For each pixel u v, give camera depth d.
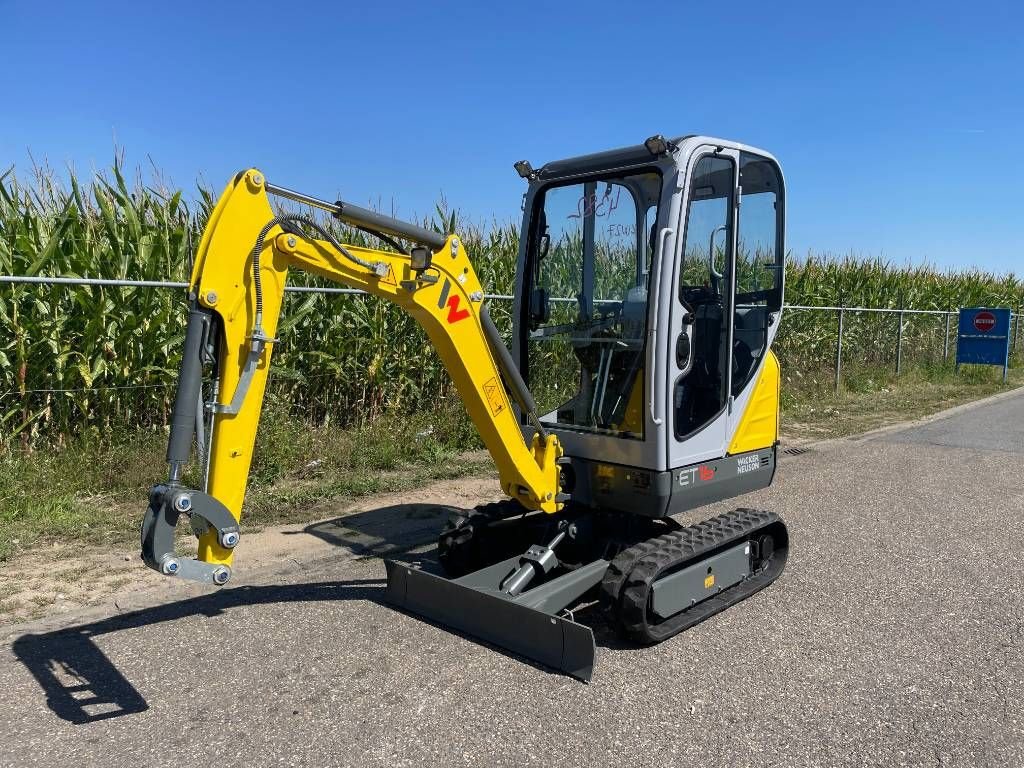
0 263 6.29
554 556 4.15
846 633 4.03
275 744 2.95
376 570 4.91
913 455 8.88
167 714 3.16
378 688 3.37
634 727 3.10
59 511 5.64
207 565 2.87
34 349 6.41
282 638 3.87
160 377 7.02
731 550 4.41
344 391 8.47
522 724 3.11
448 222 9.42
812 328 13.95
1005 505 6.67
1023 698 3.36
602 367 4.38
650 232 4.16
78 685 3.39
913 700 3.34
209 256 2.90
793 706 3.28
